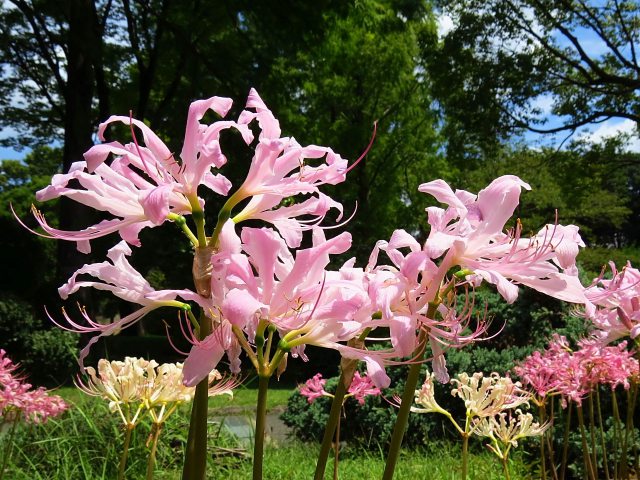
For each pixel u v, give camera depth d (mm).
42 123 16547
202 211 1455
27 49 14664
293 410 7238
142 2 13852
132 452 4500
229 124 1490
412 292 1556
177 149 14648
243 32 14492
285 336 1420
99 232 1528
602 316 2516
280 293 1414
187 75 15133
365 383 3197
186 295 1379
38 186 27266
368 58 20359
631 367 3361
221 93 15227
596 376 3363
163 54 14945
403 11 17984
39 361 11633
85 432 4730
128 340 19219
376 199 21859
